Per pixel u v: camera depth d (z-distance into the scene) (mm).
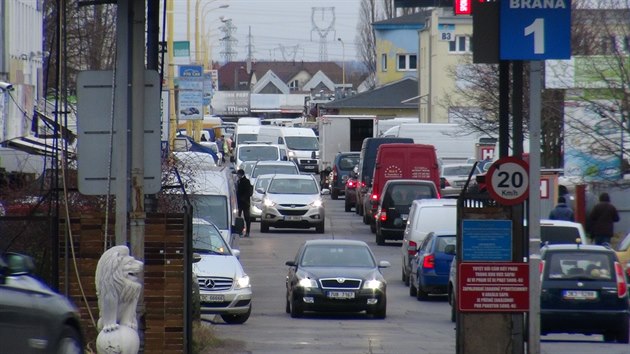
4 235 48875
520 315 49656
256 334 69188
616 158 123312
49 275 48562
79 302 48625
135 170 44125
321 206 155125
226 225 91000
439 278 93375
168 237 48844
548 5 48344
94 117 44594
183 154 72750
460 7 49094
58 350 34438
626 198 126000
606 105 122000
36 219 48250
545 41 48344
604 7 140750
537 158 48188
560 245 70750
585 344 67812
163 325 48781
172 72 142000
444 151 199000
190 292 49406
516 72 49500
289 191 157375
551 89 127125
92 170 44656
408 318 83000
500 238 49406
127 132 44219
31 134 91688
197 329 59156
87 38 104188
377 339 67125
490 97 159750
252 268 116375
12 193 59594
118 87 44031
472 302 49406
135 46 44000
